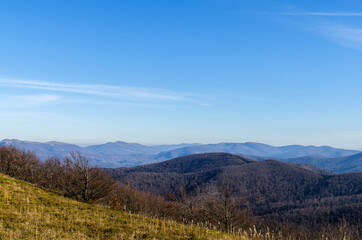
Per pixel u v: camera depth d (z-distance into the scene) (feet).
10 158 152.97
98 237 36.45
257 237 53.01
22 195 55.06
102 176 77.25
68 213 47.42
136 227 44.55
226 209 81.30
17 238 30.35
